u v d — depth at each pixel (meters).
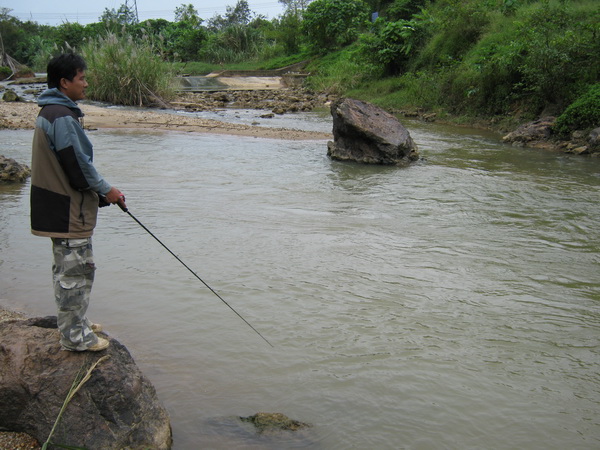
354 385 3.96
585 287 5.77
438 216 8.25
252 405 3.71
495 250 6.81
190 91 33.41
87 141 3.00
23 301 5.08
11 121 17.19
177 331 4.63
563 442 3.43
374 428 3.51
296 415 3.62
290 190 9.62
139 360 4.16
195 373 4.04
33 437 3.21
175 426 3.47
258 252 6.50
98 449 3.07
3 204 8.29
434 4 34.16
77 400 3.15
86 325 3.34
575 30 17.39
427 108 23.89
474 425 3.57
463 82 22.19
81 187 2.99
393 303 5.28
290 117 22.72
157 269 5.90
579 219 8.21
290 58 45.31
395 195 9.48
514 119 19.00
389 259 6.42
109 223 7.43
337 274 5.93
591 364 4.33
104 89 25.61
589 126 15.20
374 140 12.30
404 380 4.03
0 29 67.31
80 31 55.91
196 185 9.75
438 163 12.76
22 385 3.20
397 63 29.84
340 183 10.30
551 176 11.33
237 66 47.78
